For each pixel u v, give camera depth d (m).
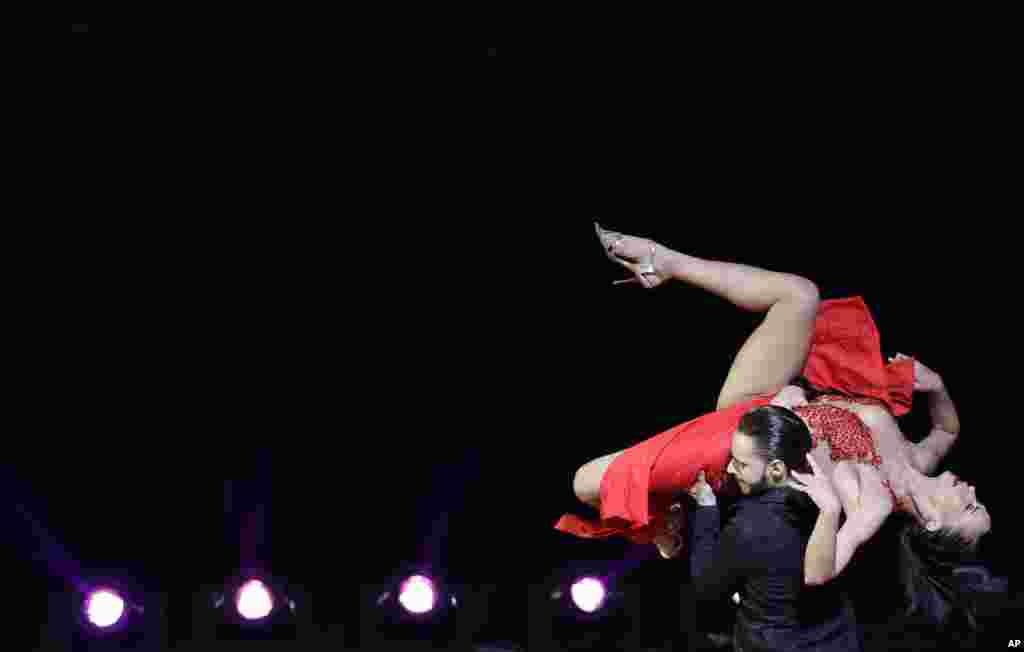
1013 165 13.88
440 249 13.92
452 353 13.99
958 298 14.24
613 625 9.95
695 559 8.25
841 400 9.36
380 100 13.27
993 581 9.73
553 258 14.04
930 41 13.40
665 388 14.16
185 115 13.07
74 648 9.56
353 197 13.70
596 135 13.70
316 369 13.77
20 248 13.20
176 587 11.14
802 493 7.89
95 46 12.47
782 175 13.93
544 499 12.96
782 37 13.30
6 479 12.58
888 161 13.93
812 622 7.86
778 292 8.93
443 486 13.10
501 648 9.80
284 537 12.20
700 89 13.52
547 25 12.94
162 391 13.45
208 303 13.61
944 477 9.34
